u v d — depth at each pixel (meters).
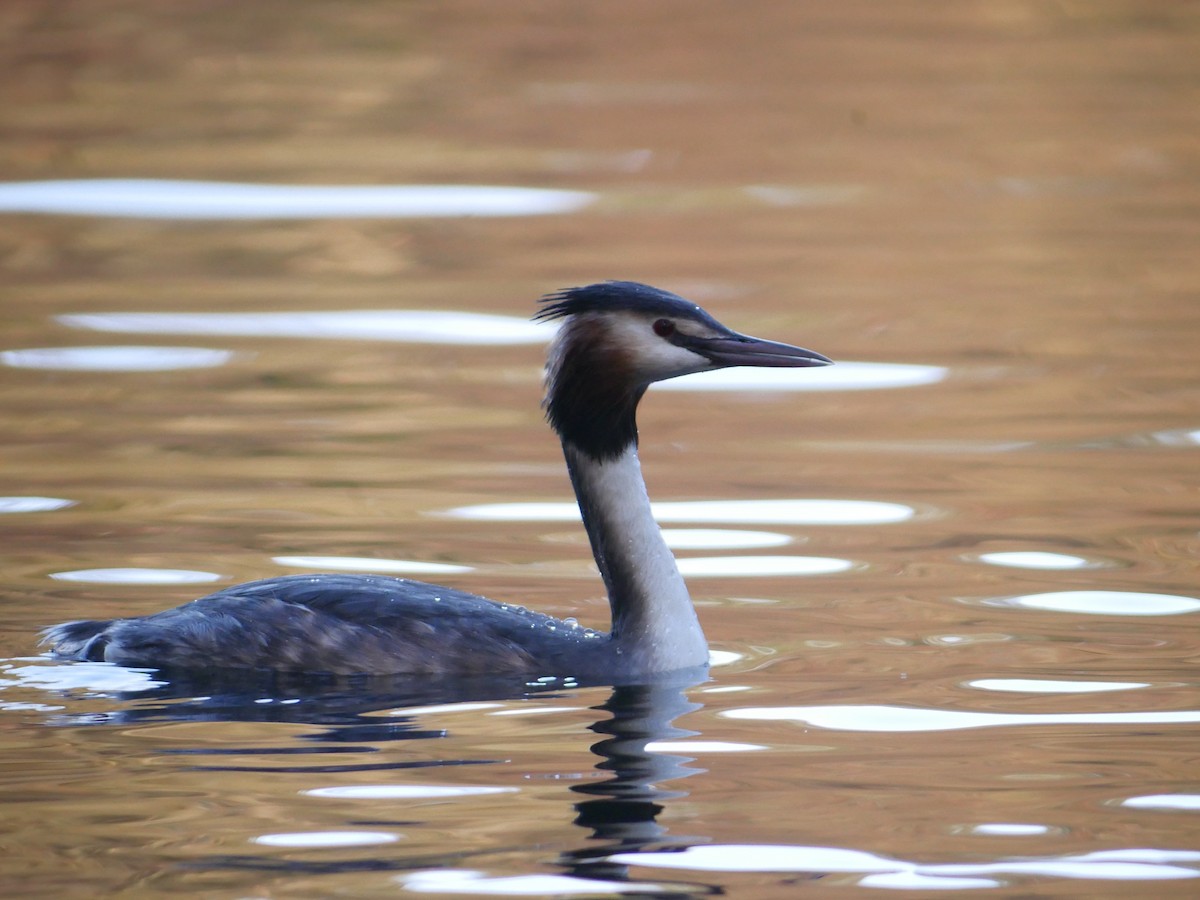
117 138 32.91
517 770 9.04
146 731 9.59
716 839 8.19
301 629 10.63
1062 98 36.56
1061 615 12.02
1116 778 8.98
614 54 40.62
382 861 7.93
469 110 35.75
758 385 19.98
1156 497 15.16
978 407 18.55
